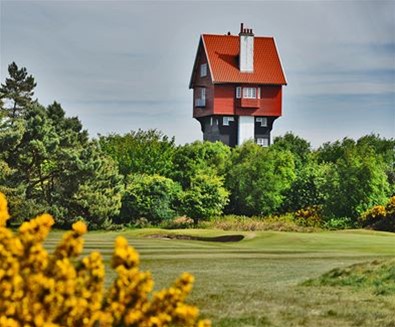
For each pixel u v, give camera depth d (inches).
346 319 677.3
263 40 4859.7
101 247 1635.1
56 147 2871.6
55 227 2834.6
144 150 3565.5
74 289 291.3
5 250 289.7
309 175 3011.8
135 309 293.4
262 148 3176.7
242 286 897.5
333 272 981.2
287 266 1174.3
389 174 3218.5
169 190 2933.1
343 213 2842.0
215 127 4758.9
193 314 291.6
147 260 1255.5
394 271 933.8
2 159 2849.4
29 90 5108.3
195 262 1228.5
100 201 2819.9
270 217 2913.4
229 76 4724.4
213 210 2849.4
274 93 4793.3
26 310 283.0
